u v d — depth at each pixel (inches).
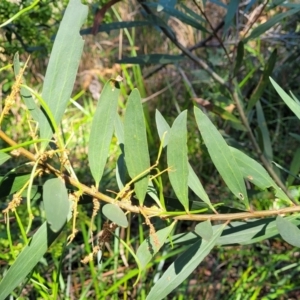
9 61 30.4
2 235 29.5
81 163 42.6
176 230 39.6
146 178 14.0
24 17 27.5
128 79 54.8
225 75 47.7
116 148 46.4
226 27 28.1
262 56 51.3
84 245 36.0
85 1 28.6
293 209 15.4
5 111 12.3
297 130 49.8
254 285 34.4
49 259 36.3
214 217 15.0
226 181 15.6
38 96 12.4
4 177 12.8
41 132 13.1
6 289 12.4
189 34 59.9
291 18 41.3
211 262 39.4
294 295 36.1
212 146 15.7
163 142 14.6
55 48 13.5
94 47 62.8
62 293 31.8
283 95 17.5
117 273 36.1
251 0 29.1
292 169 28.9
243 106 34.0
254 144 32.1
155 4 28.1
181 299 32.8
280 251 39.4
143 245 14.7
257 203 40.8
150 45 63.0
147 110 52.3
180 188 14.4
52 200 10.9
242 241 16.6
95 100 60.3
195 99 31.4
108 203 13.4
